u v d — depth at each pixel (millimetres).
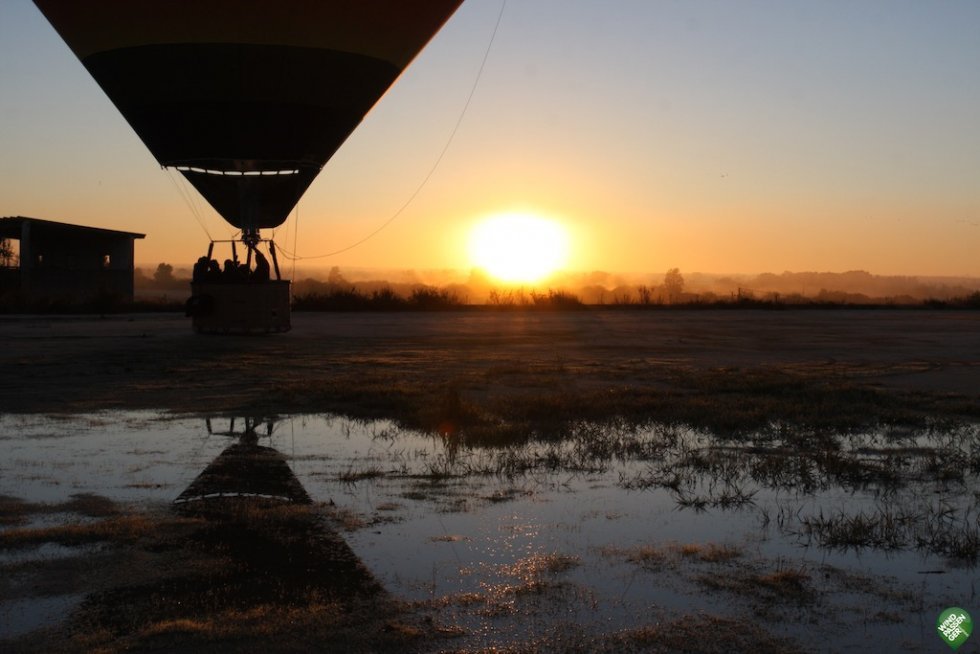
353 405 13805
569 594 5867
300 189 23828
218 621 5379
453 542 6938
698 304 51344
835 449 10766
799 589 5965
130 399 14406
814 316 42594
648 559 6562
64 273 49375
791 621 5449
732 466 9688
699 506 8055
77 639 5121
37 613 5500
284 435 11461
